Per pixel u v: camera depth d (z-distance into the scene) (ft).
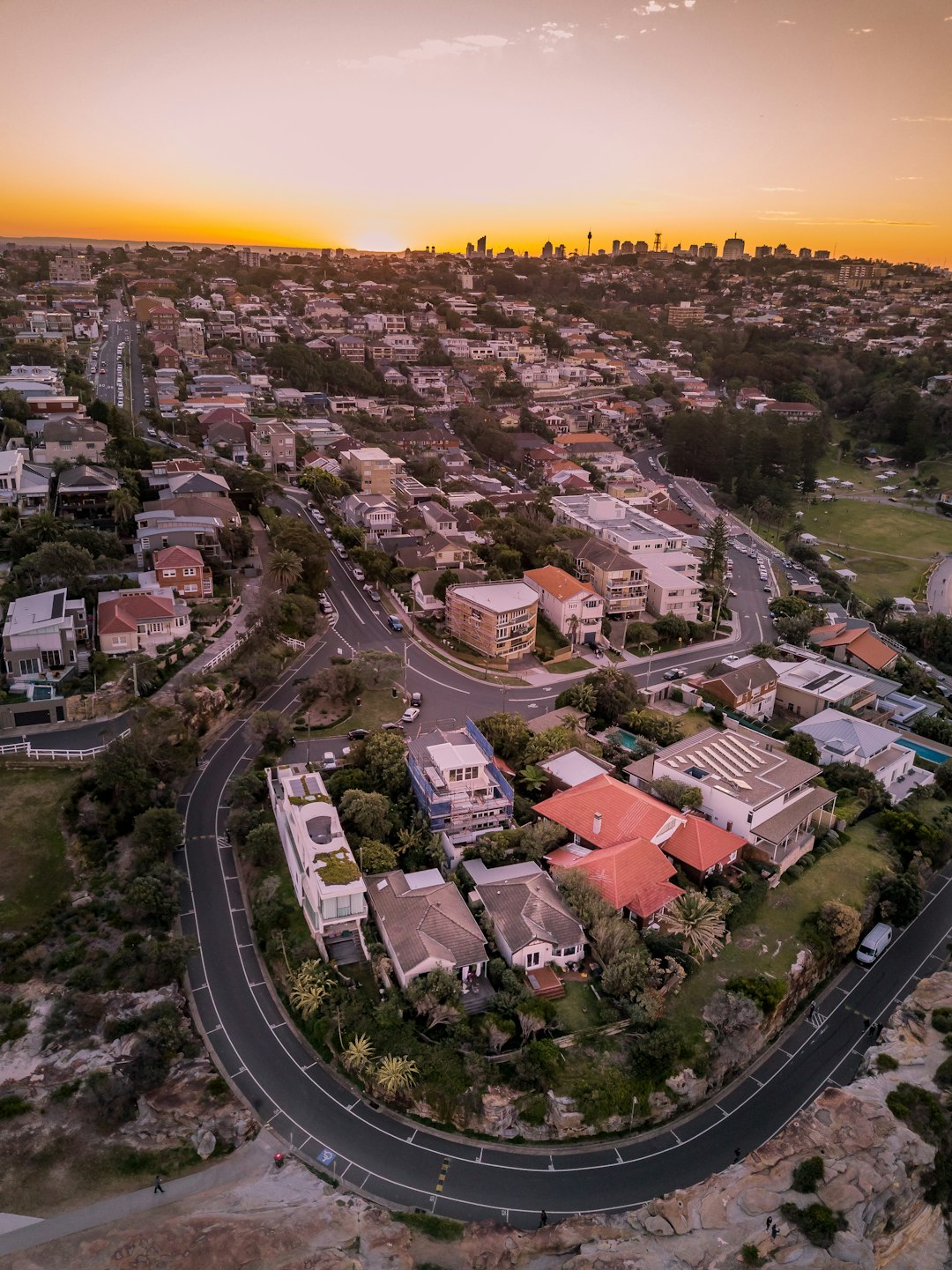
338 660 409.28
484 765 310.04
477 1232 196.75
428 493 627.46
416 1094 222.48
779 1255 192.65
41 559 386.11
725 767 328.90
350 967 251.80
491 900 265.13
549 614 480.23
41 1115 215.31
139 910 264.11
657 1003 239.50
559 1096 220.64
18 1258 187.01
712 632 503.61
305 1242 190.80
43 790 304.30
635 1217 201.26
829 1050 254.47
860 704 431.84
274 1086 227.81
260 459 653.30
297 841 272.10
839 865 309.83
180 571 416.26
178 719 330.13
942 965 288.51
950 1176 222.07
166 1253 187.52
